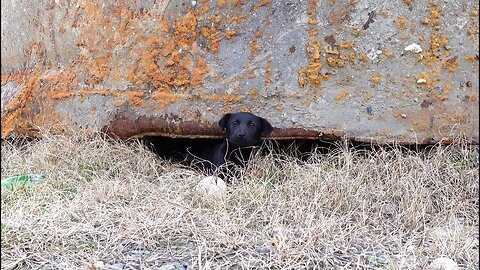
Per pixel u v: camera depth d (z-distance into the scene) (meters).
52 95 2.14
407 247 1.46
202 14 1.93
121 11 2.01
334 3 1.86
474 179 1.80
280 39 1.89
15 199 1.68
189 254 1.40
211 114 1.94
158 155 2.08
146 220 1.52
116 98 2.01
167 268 1.33
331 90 1.88
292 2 1.88
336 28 1.87
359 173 1.78
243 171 1.87
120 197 1.71
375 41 1.86
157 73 1.97
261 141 1.97
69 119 2.10
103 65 2.03
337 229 1.52
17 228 1.47
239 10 1.91
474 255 1.42
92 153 1.96
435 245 1.45
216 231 1.47
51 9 2.17
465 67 1.87
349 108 1.88
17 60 2.36
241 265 1.33
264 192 1.70
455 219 1.62
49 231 1.47
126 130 2.00
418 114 1.88
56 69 2.17
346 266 1.35
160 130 1.98
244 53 1.91
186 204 1.63
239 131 1.84
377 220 1.61
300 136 1.91
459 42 1.86
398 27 1.85
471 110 1.88
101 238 1.47
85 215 1.57
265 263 1.34
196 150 2.15
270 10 1.90
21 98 2.24
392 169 1.80
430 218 1.64
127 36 2.00
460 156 1.89
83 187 1.78
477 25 1.86
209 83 1.94
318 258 1.38
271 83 1.90
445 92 1.87
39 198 1.68
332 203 1.64
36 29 2.24
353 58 1.87
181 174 1.88
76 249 1.42
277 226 1.50
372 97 1.88
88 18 2.07
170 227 1.50
